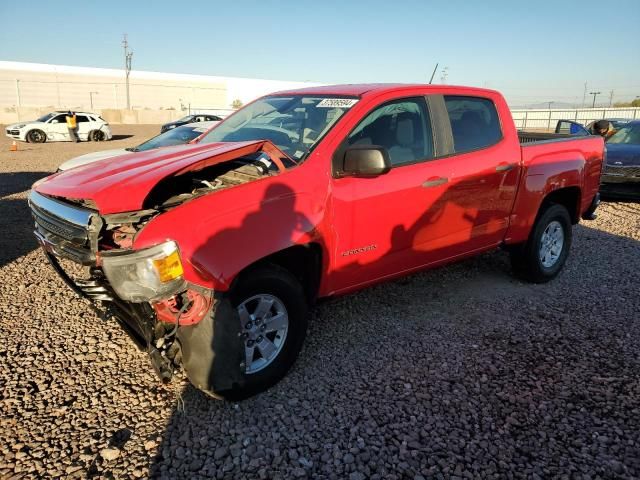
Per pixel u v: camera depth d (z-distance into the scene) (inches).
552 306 179.2
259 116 162.9
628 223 313.0
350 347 147.2
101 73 2524.6
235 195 113.0
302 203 122.5
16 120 1673.2
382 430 111.2
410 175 144.9
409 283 197.9
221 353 109.5
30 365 135.5
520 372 135.6
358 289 145.8
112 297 118.1
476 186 163.3
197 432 109.6
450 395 124.6
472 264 222.2
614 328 162.7
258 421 113.3
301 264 133.2
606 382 131.6
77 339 150.1
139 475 97.3
